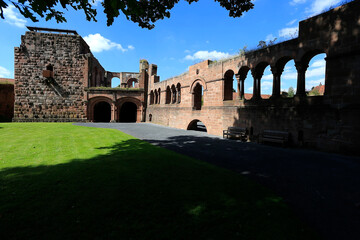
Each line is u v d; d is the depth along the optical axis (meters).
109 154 8.34
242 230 3.23
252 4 8.90
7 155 8.00
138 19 8.91
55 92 28.31
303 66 10.55
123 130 18.17
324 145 9.51
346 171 6.54
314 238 3.11
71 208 3.80
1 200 4.05
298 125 10.48
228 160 7.84
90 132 15.98
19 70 27.05
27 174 5.68
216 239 3.00
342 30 8.86
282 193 4.81
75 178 5.40
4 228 3.13
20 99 27.14
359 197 4.65
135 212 3.70
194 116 19.06
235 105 14.34
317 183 5.48
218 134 15.90
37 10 3.51
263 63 12.77
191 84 19.66
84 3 3.86
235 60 14.38
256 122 12.68
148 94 32.81
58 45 28.30
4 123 23.27
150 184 5.05
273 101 11.71
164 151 9.07
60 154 8.29
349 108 8.66
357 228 3.44
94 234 3.04
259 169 6.71
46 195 4.34
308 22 10.10
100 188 4.75
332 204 4.30
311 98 10.01
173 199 4.25
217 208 3.92
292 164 7.32
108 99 30.48
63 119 28.42
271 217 3.65
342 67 8.88
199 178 5.56
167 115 25.12
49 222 3.33
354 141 8.54
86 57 29.19
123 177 5.53
